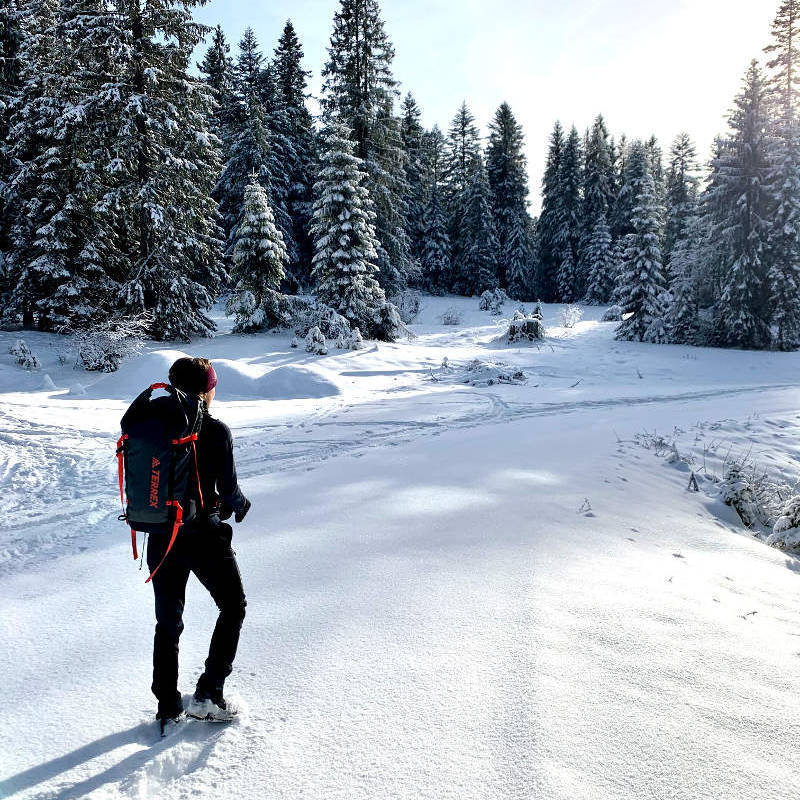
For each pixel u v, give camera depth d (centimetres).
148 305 2270
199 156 2484
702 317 2936
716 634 327
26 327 2373
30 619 337
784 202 2600
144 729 234
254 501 588
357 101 3222
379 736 226
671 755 218
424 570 402
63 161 2223
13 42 2459
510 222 5309
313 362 1973
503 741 222
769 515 700
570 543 473
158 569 236
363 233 2566
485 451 848
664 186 5700
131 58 2175
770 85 3011
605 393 1625
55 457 787
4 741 227
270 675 270
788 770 212
